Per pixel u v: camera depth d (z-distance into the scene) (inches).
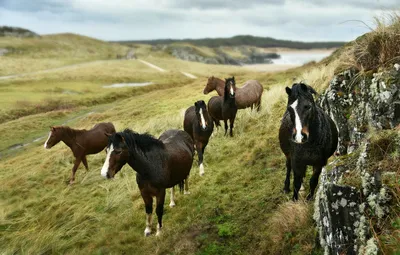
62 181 437.1
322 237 166.9
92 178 423.5
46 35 5866.1
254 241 211.0
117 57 4571.9
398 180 140.8
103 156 493.7
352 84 230.4
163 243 243.8
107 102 1598.2
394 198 138.1
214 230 239.1
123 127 676.1
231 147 392.5
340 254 145.6
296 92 168.6
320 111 197.2
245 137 405.4
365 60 228.2
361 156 158.9
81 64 3400.6
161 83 2258.9
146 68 3319.4
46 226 321.7
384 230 132.6
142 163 225.3
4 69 2477.9
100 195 372.8
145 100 1210.0
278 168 293.4
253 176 295.0
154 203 311.1
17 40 4596.5
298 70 1115.3
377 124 200.1
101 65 3225.9
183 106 813.2
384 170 147.6
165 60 4311.0
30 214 357.4
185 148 269.9
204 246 226.2
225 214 253.8
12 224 344.5
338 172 161.9
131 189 361.4
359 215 143.1
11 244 302.7
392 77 196.1
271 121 413.1
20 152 745.6
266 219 226.8
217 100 442.6
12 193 429.4
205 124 321.1
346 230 146.3
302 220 193.3
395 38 210.8
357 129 217.9
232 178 313.0
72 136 424.5
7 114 1170.0
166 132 293.3
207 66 4001.0
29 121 1013.2
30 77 2103.8
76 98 1537.9
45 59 3572.8
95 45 5895.7
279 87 577.0
